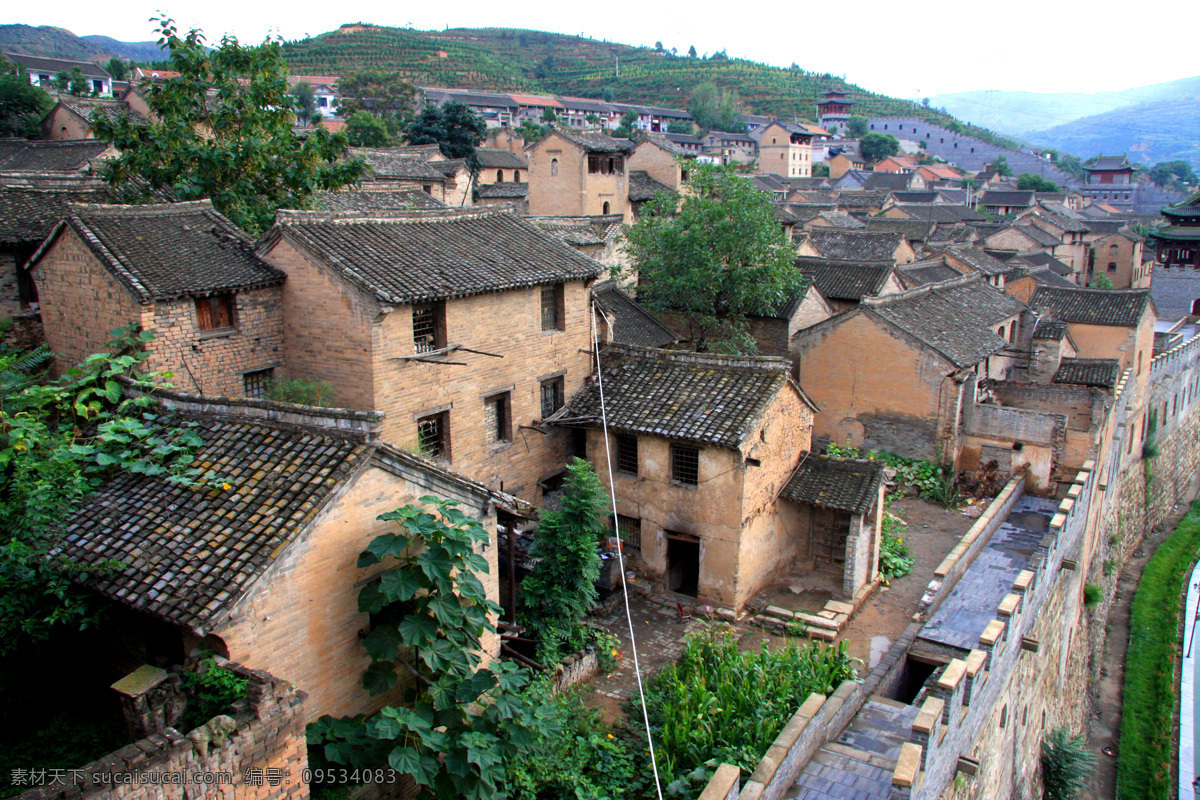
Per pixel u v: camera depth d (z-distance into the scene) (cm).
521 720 1250
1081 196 11369
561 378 2356
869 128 15138
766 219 3269
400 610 1290
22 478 1264
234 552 1162
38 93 5409
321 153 2875
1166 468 4472
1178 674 3030
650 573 2175
